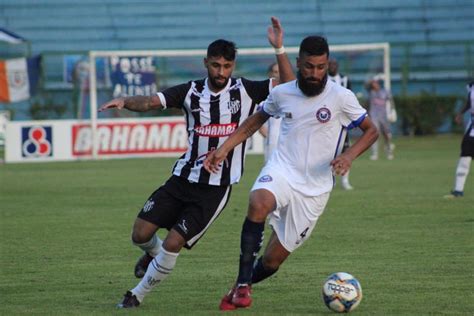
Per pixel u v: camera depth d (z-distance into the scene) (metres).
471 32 91.25
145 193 40.31
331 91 16.64
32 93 65.75
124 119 63.06
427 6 92.69
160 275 17.23
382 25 91.19
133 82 66.12
